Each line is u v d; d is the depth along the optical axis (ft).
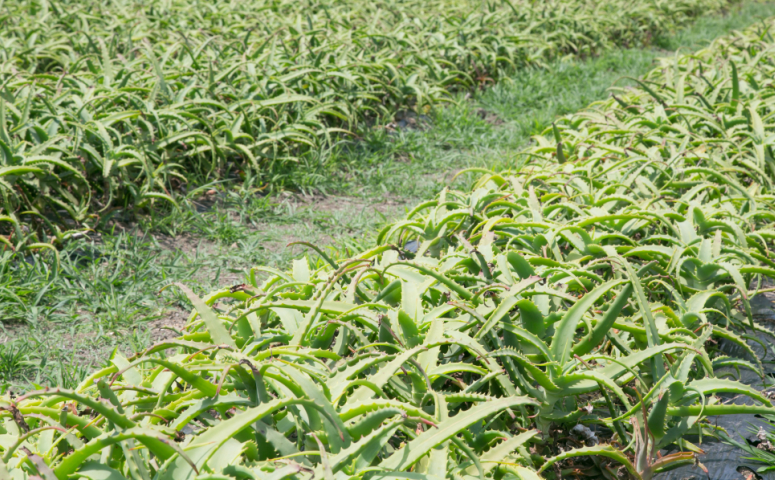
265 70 18.40
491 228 8.85
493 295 6.81
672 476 6.43
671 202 10.95
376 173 17.53
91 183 14.15
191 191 15.07
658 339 6.21
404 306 6.77
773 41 23.53
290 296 7.14
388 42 24.84
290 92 17.93
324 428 4.85
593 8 38.65
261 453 5.04
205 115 16.15
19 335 9.98
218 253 13.10
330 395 5.22
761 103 15.55
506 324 6.31
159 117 14.92
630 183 10.79
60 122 13.58
